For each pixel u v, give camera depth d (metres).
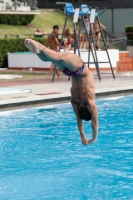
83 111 9.97
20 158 13.05
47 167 12.16
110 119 18.03
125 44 39.00
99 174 11.47
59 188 10.48
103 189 10.32
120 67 35.97
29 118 18.12
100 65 34.25
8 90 21.78
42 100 20.39
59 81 27.73
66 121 17.70
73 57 9.58
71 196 9.90
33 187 10.59
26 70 35.28
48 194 10.08
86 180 11.02
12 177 11.38
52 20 50.44
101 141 14.79
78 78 9.85
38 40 38.25
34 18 49.41
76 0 53.09
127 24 50.00
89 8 26.92
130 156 13.05
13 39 37.78
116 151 13.60
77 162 12.58
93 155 13.24
